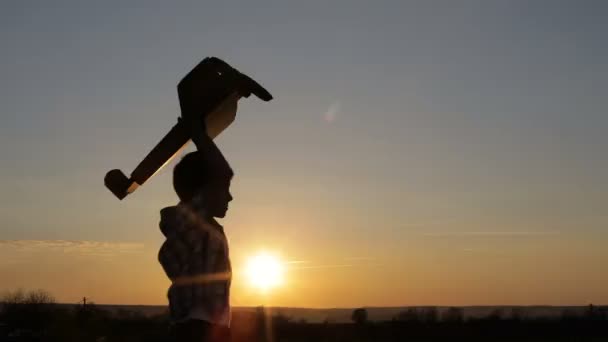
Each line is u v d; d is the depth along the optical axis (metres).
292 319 111.56
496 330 98.56
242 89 4.47
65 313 70.25
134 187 4.66
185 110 4.46
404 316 109.62
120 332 66.31
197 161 4.39
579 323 104.81
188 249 4.21
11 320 68.00
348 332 95.44
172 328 4.18
